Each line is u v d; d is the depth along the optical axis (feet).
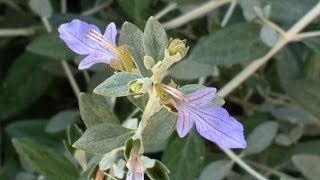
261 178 0.62
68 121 0.68
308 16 0.60
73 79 0.71
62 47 0.65
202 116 0.40
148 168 0.44
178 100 0.40
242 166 0.63
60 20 0.70
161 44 0.41
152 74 0.42
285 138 0.68
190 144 0.60
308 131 0.74
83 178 0.53
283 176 0.65
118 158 0.53
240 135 0.40
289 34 0.61
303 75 0.71
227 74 0.71
